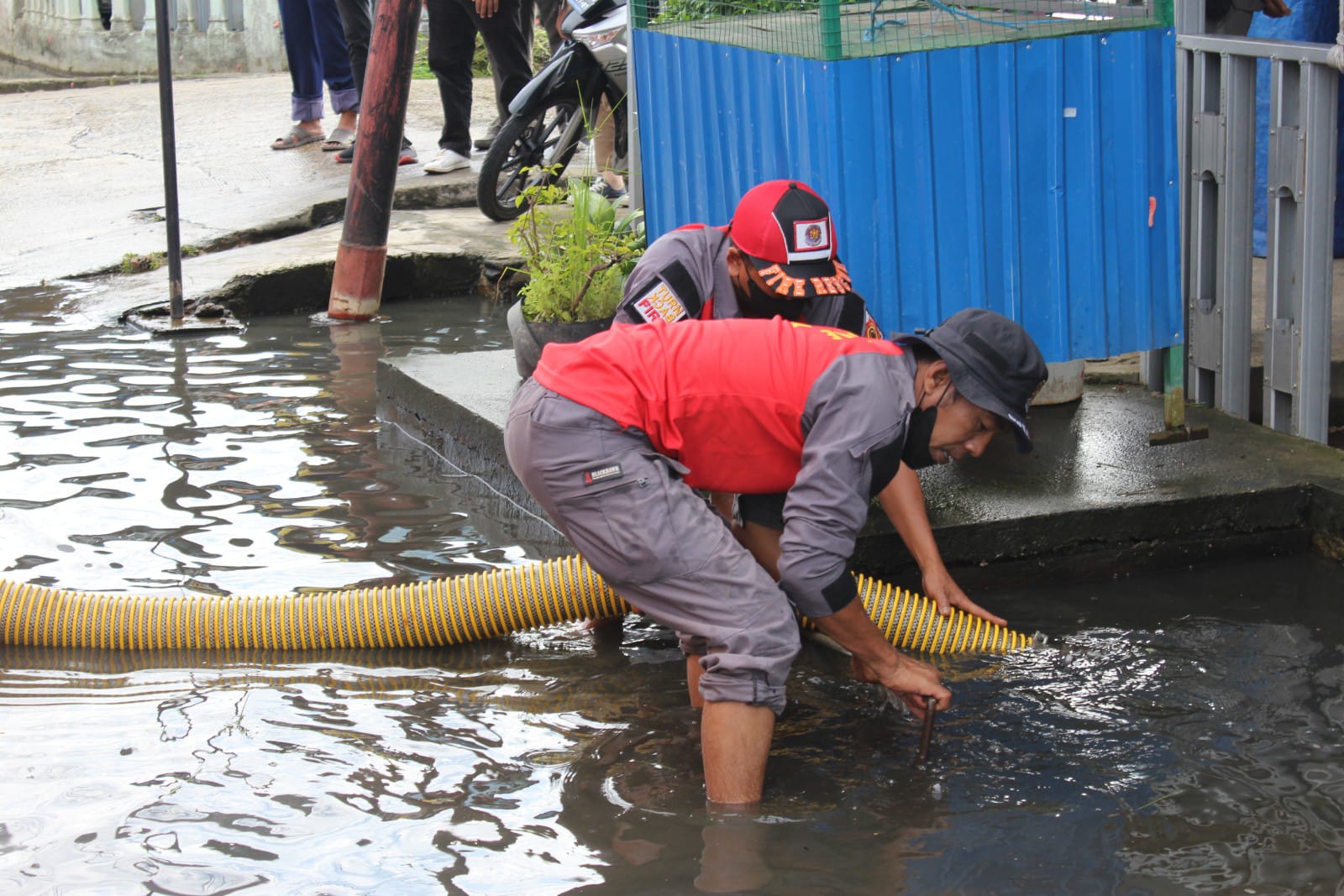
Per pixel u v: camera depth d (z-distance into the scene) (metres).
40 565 4.46
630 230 5.88
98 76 16.56
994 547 4.25
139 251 8.49
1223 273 5.15
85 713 3.63
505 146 8.51
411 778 3.29
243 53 16.45
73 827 3.05
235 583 4.35
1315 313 4.86
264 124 12.18
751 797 3.15
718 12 5.16
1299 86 4.77
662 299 3.79
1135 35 4.45
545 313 5.21
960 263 4.45
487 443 5.18
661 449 3.24
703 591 3.14
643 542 3.13
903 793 3.19
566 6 9.23
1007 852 2.93
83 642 4.06
